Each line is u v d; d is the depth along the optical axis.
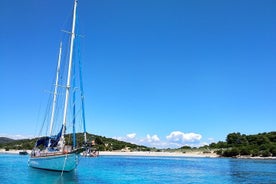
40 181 38.56
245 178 50.91
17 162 79.56
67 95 46.12
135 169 66.38
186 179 48.41
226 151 157.75
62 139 44.78
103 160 104.56
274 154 145.12
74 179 41.69
